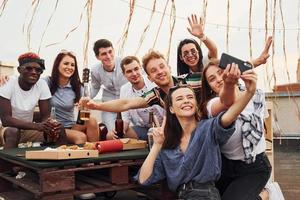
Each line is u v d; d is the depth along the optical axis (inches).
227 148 92.8
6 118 132.1
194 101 92.7
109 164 95.7
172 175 89.7
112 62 165.2
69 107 150.5
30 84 135.9
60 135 128.3
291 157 289.6
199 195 85.3
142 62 116.2
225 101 81.8
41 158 89.4
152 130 96.7
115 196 134.3
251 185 91.0
